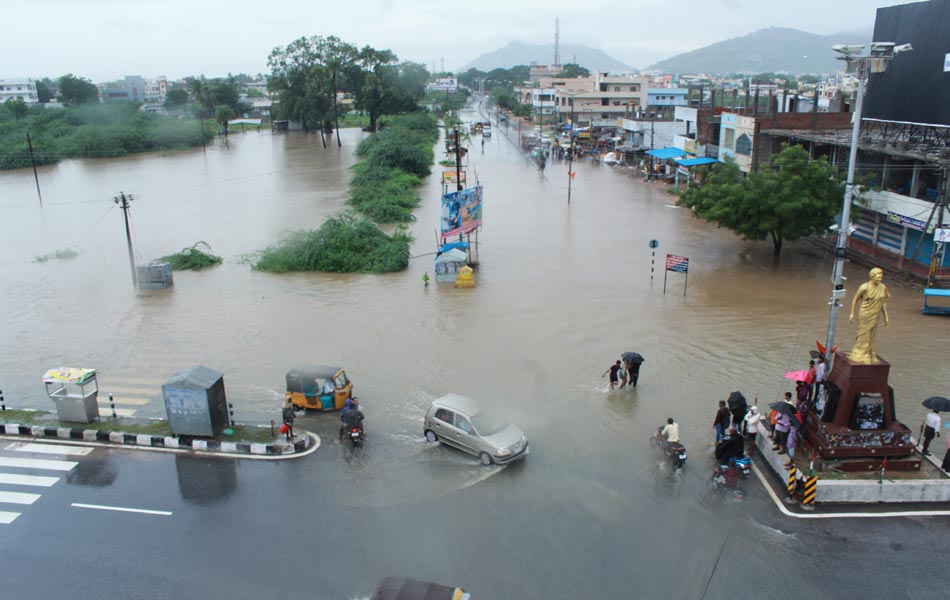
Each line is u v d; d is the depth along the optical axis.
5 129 105.62
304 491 16.31
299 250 38.41
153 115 115.88
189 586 13.12
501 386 22.16
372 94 120.75
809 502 15.39
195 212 55.94
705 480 16.52
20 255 42.53
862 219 39.34
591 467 17.16
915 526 14.58
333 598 12.70
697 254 39.56
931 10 33.16
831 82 196.25
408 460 17.67
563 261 38.53
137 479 17.02
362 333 27.41
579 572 13.27
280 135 132.38
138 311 31.06
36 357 25.67
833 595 12.56
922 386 21.48
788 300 30.70
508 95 192.50
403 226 49.16
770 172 35.66
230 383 22.88
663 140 79.38
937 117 32.94
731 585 12.86
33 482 16.92
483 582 13.02
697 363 23.81
